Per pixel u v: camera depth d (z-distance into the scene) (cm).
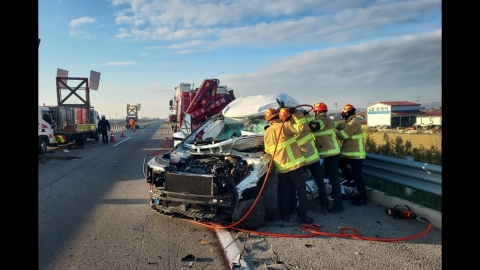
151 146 1867
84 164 1169
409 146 888
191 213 484
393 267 371
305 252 414
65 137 1725
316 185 615
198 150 628
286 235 467
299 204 520
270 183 528
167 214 511
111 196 706
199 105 1486
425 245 429
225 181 475
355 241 447
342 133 596
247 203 484
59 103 2194
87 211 598
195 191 483
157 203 526
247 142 595
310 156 546
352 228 489
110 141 2219
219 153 591
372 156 661
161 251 423
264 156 528
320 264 381
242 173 514
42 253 418
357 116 605
